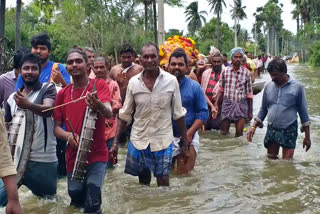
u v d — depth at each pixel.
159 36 13.35
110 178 6.05
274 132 6.97
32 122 4.68
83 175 4.47
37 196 5.12
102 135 4.62
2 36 14.45
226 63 13.00
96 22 36.81
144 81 5.35
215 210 4.69
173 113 5.46
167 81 5.31
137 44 34.97
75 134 4.55
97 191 4.50
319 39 54.22
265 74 35.50
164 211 4.68
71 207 4.82
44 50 5.79
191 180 5.84
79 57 4.61
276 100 6.94
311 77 29.33
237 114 8.98
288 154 7.02
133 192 5.34
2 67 14.21
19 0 15.41
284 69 6.84
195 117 6.16
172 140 5.40
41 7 18.59
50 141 4.84
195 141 6.28
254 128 7.38
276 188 5.45
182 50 6.11
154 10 37.16
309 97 15.85
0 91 5.72
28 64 4.72
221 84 9.18
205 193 5.29
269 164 6.69
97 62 6.91
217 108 9.36
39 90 4.80
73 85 4.71
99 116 4.57
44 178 4.86
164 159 5.34
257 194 5.22
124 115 5.56
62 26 38.34
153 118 5.32
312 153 7.40
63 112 4.72
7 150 3.08
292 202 4.92
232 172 6.23
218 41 66.88
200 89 6.09
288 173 6.15
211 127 9.72
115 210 4.73
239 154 7.43
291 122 6.89
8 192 3.06
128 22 37.16
